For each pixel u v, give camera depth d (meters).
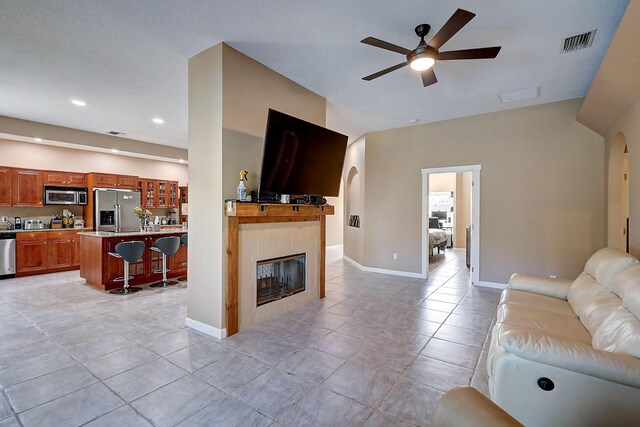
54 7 2.43
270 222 3.54
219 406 1.97
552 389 1.57
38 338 2.98
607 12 2.49
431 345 2.86
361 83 3.89
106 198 6.77
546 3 2.38
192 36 2.87
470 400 1.13
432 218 10.05
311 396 2.08
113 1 2.36
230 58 3.04
